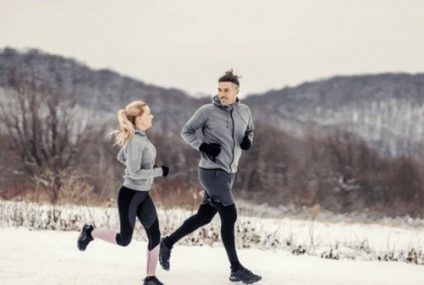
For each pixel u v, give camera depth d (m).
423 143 60.47
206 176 5.37
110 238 5.15
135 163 4.86
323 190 40.59
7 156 34.56
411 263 7.81
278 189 41.47
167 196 13.96
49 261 5.89
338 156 48.25
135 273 5.48
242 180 43.62
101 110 68.12
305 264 6.78
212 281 5.25
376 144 59.22
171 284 5.05
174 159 43.09
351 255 8.55
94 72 81.38
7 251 6.37
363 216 23.94
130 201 4.97
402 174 43.84
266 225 13.08
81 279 5.09
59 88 51.00
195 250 7.34
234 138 5.41
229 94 5.38
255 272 5.91
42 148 35.69
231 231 5.26
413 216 30.83
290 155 48.28
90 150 37.91
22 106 38.06
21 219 9.41
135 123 4.97
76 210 11.17
